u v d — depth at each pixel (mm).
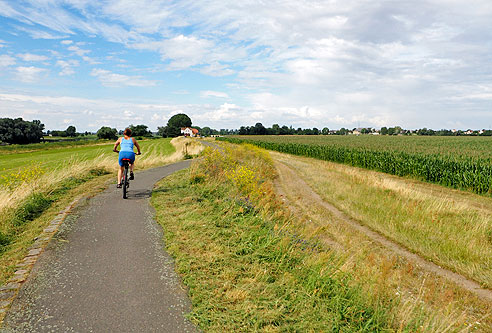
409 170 20812
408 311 3629
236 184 9680
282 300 3426
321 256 4633
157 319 2957
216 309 3180
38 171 8953
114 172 13367
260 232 5578
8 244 4637
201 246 4777
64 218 5859
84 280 3607
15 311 2951
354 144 52719
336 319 3162
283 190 13969
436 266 6469
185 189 9094
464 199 13984
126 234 5152
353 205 11086
